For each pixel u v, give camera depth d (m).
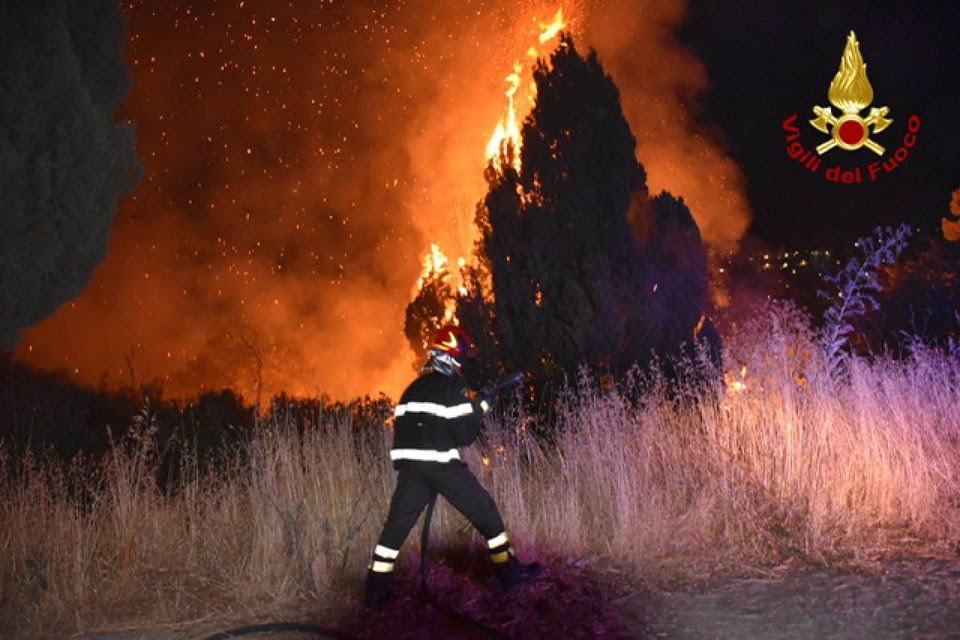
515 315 9.39
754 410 8.29
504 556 6.02
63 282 7.92
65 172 7.62
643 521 6.93
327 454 7.72
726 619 5.50
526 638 5.38
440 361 6.19
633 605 5.82
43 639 5.74
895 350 12.67
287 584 6.43
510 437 8.49
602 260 9.18
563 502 7.20
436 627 5.61
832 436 7.76
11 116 7.30
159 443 8.27
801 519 7.08
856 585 5.87
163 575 6.62
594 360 9.20
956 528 6.75
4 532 6.65
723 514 7.17
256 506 6.99
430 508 6.10
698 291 9.77
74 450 8.37
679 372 9.27
